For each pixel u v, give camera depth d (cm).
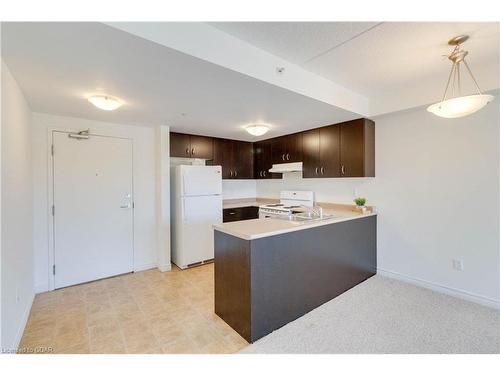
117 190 328
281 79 204
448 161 263
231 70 172
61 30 124
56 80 186
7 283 160
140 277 322
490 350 177
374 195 327
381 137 317
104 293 275
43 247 276
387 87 269
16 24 118
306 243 232
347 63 213
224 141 431
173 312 235
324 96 244
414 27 162
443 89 244
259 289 194
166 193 348
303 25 159
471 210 249
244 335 195
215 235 230
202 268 356
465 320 215
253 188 518
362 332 200
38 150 271
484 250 242
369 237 315
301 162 379
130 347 184
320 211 288
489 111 237
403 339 190
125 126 333
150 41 136
